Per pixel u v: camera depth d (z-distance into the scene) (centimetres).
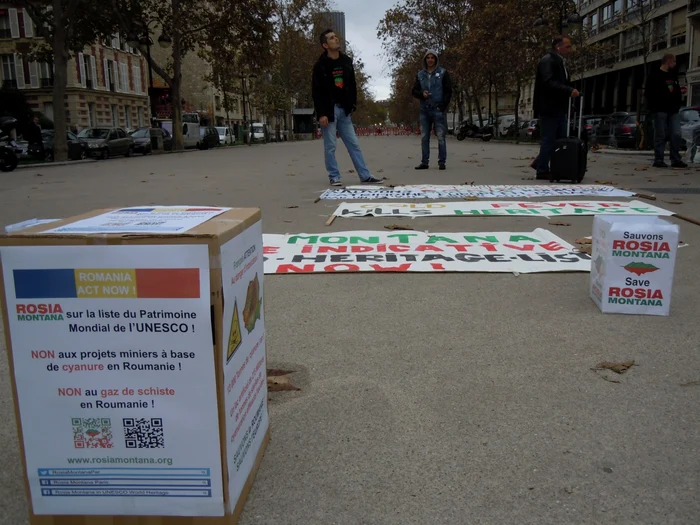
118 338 165
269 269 460
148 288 161
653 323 342
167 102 4344
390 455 220
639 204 720
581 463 213
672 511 187
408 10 4991
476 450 222
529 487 200
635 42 4638
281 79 6172
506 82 4347
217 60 3628
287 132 7494
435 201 780
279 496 197
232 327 173
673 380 273
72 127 4494
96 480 174
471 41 3653
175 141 3453
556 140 970
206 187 1048
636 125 2095
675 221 623
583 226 600
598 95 5866
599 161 1466
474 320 352
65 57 2322
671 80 1171
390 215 671
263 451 218
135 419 169
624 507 190
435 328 341
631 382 272
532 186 915
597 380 275
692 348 307
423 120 1273
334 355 307
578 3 5772
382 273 450
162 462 172
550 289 406
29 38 4391
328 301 389
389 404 257
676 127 1195
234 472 180
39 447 173
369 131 10100
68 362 167
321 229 604
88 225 175
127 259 160
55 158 2317
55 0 2262
